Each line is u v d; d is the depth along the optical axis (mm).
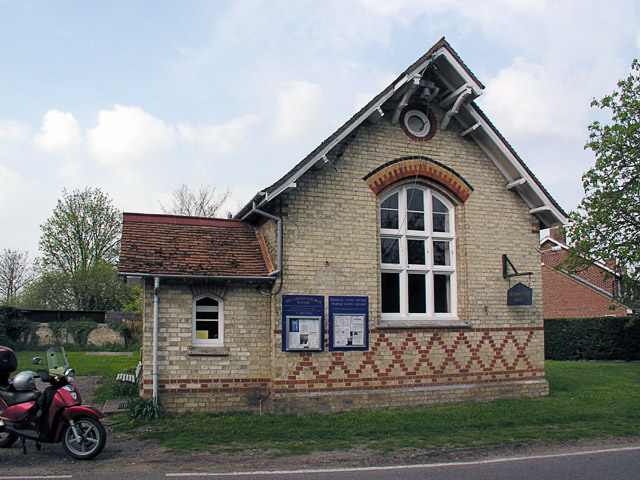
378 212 13055
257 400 11852
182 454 8359
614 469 7453
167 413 11203
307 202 12273
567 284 36125
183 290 11648
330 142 11914
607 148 19453
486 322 13586
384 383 12445
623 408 12383
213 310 11961
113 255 40812
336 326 12180
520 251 14211
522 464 7738
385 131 13234
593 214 19906
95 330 29391
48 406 8219
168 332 11469
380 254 13016
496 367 13555
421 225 13680
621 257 19203
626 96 19484
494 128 13641
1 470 7414
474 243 13742
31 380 8695
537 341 14109
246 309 12008
